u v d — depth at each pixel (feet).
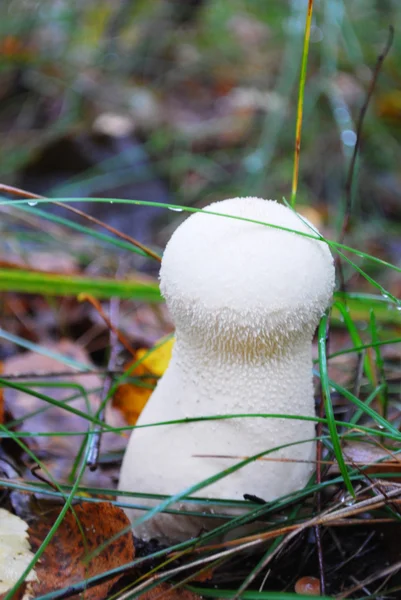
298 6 2.76
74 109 2.88
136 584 1.19
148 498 1.25
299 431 1.23
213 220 1.18
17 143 2.78
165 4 3.70
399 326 1.79
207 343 1.19
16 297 1.94
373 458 1.31
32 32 3.12
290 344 1.19
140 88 3.27
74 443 1.52
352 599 1.17
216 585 1.23
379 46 2.86
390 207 2.58
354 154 1.39
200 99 3.38
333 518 1.15
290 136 2.74
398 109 2.72
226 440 1.22
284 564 1.24
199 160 2.82
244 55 3.44
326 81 2.59
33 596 1.18
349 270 2.15
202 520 1.23
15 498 1.30
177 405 1.24
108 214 2.58
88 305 1.95
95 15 3.27
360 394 1.53
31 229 2.33
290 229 1.17
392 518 1.19
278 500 1.19
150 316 1.99
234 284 1.15
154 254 1.43
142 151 2.87
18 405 1.58
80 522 1.22
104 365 1.80
